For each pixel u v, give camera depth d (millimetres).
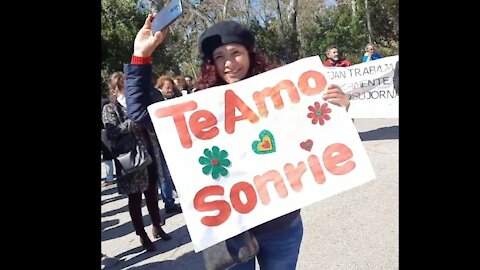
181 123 1872
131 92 1938
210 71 1960
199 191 1835
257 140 1906
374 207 4074
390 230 3518
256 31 23234
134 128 3590
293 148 1912
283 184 1883
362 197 4391
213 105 1902
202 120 1886
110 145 3625
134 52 1934
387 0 23750
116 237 4473
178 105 1882
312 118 1937
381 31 24547
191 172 1844
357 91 7469
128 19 16250
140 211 3873
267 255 2020
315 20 27047
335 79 7625
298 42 23125
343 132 1929
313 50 25875
